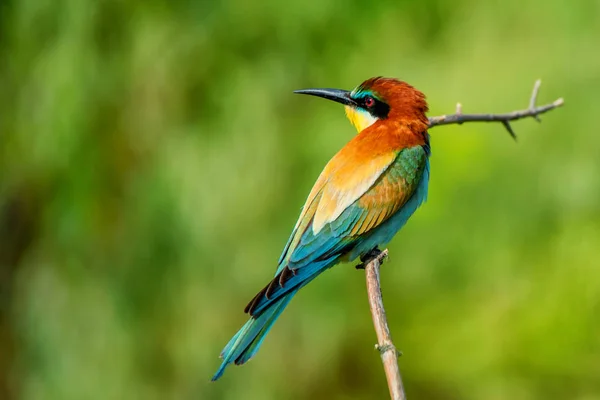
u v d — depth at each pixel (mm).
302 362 14227
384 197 8781
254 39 13648
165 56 13773
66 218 14039
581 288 15023
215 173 13781
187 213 13805
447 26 14453
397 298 15141
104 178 13961
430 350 15367
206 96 13812
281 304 8312
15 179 14156
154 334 14234
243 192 13734
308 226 8711
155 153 13977
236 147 13750
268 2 13328
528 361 15258
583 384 15195
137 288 14055
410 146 9008
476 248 14500
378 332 7234
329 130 13547
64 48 13461
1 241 14422
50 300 14398
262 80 13672
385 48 14234
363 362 14688
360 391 14586
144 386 14211
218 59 13711
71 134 13570
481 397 15445
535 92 9375
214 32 13594
